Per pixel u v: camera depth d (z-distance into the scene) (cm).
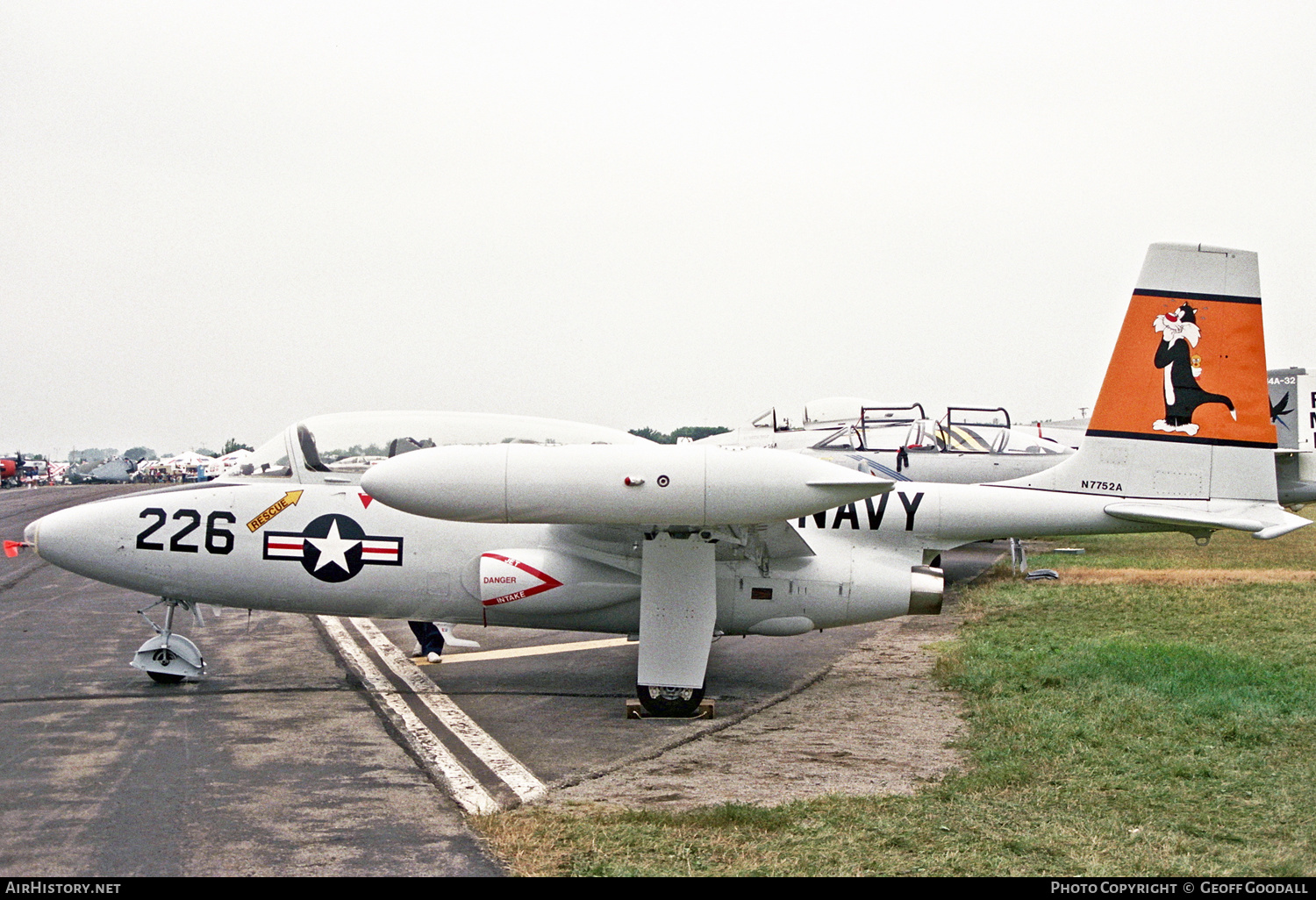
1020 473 1916
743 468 812
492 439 1005
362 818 579
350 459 994
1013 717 812
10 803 602
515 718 857
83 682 973
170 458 8150
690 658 867
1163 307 1135
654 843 537
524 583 951
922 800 617
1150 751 714
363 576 977
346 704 895
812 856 521
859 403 2469
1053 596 1495
